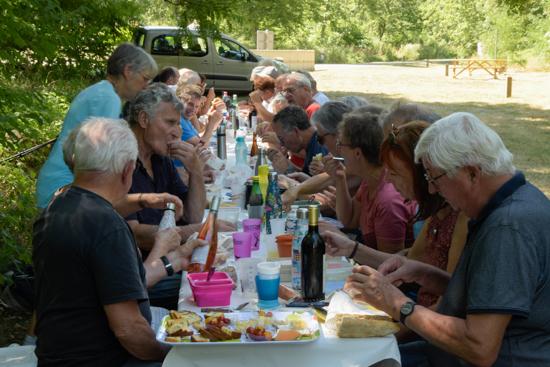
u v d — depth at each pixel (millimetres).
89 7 8125
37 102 4613
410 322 2195
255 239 3264
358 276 2301
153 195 3367
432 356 2453
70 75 8203
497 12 32875
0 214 4449
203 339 2184
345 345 2242
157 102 3717
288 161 5660
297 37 38375
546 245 2014
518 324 2057
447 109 17141
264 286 2490
